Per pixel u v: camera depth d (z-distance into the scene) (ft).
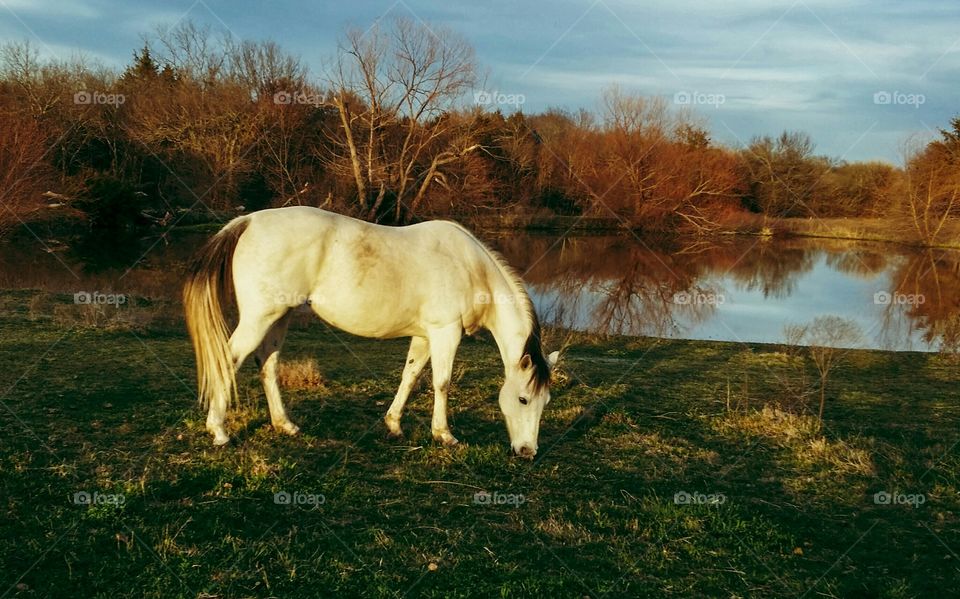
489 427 22.29
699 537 15.01
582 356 36.86
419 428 21.34
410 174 103.55
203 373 17.95
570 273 79.61
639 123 113.60
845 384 31.53
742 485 18.25
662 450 20.70
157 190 109.91
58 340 30.37
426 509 15.67
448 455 18.85
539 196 121.08
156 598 11.72
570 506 16.35
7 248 74.28
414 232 19.97
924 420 25.39
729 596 12.90
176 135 105.70
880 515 16.56
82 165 94.07
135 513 14.23
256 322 17.93
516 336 20.33
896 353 39.86
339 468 17.42
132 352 29.25
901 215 108.78
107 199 88.58
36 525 13.43
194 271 17.81
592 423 23.21
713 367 34.91
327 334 39.11
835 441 21.97
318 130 112.57
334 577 12.66
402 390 20.44
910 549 14.89
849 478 18.84
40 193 80.33
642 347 40.83
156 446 17.95
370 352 34.32
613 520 15.65
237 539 13.55
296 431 19.60
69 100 100.37
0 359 26.08
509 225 112.47
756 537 15.11
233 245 17.89
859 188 125.59
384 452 18.99
